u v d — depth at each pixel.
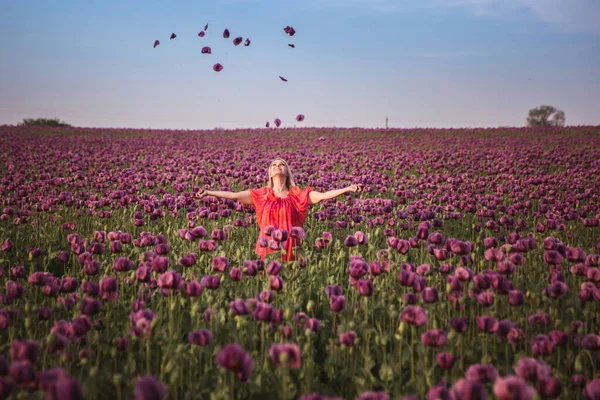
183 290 4.86
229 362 3.01
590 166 20.39
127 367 3.79
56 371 2.86
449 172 18.47
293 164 17.98
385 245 8.02
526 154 24.61
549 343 3.76
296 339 4.08
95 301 4.18
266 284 5.50
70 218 10.03
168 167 17.34
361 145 33.00
